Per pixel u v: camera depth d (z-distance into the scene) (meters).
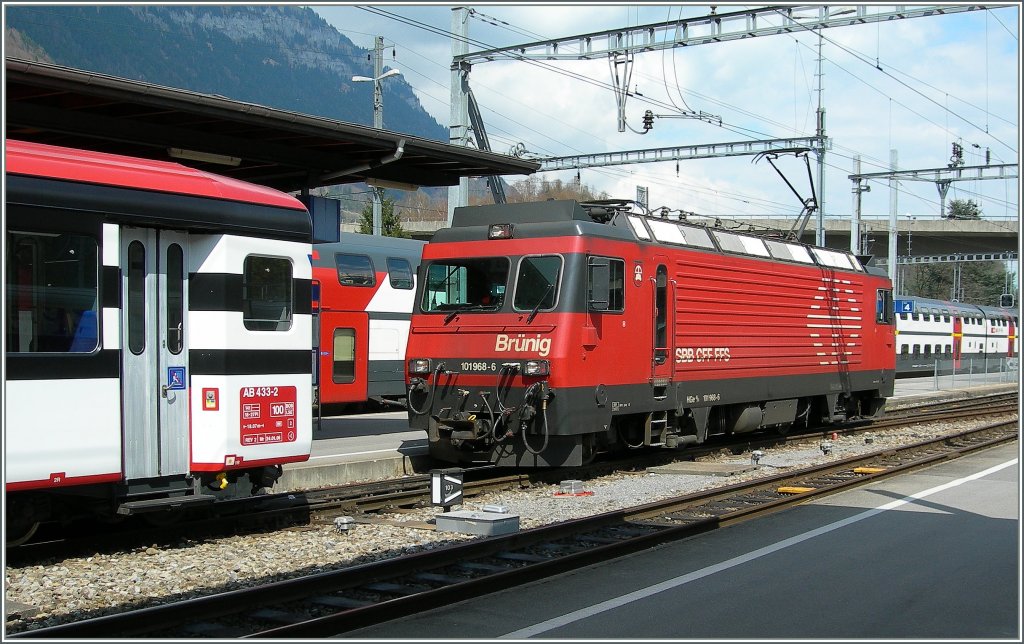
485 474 14.45
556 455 13.20
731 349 16.42
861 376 21.28
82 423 8.28
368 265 22.39
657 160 30.83
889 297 22.66
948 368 45.91
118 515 9.21
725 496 12.16
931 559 8.66
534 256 13.28
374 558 8.77
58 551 8.73
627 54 24.19
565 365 12.74
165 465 9.02
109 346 8.48
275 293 9.85
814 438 19.97
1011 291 99.88
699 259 15.62
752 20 22.73
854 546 9.23
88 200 8.34
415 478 13.17
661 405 14.63
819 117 29.56
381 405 25.70
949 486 13.05
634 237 14.16
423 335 13.96
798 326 18.61
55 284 8.15
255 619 6.72
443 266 14.05
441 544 9.37
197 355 9.22
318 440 17.25
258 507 11.01
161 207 8.84
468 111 24.27
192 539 9.54
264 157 13.70
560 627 6.57
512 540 8.99
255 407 9.53
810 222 50.88
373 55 28.97
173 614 6.42
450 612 6.94
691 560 8.67
